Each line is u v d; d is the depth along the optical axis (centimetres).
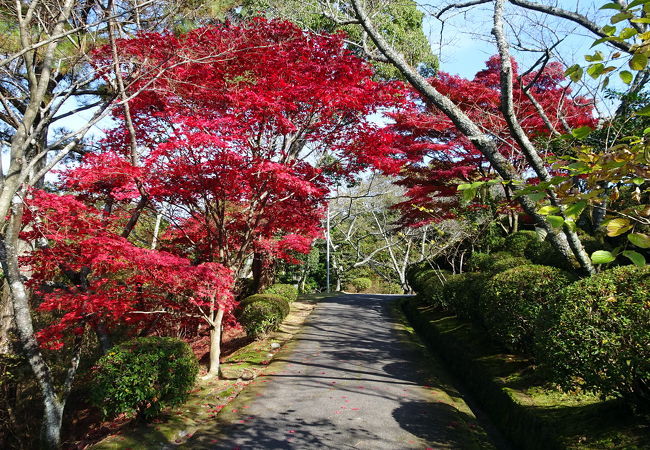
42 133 852
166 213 801
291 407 561
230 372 755
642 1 162
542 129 876
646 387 356
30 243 693
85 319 646
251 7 1061
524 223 1538
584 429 380
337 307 1406
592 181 183
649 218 166
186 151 640
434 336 926
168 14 752
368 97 691
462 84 1061
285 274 2405
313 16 1090
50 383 576
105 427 669
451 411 545
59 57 784
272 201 845
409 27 1198
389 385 652
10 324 940
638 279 375
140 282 658
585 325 372
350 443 455
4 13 675
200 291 644
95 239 564
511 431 478
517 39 558
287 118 716
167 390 533
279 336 1005
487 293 646
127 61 713
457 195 1148
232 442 462
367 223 2975
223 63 700
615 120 558
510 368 593
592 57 189
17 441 889
